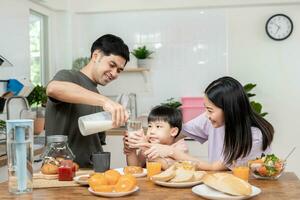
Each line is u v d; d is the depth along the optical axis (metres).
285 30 4.05
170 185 1.46
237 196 1.28
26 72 3.57
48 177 1.58
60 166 1.56
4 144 2.67
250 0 4.01
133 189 1.38
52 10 4.14
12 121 1.38
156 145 1.83
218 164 1.78
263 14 4.10
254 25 4.12
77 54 4.34
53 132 1.90
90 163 1.96
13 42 3.34
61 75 1.92
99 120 1.69
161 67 4.27
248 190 1.28
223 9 4.15
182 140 2.15
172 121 2.21
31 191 1.41
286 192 1.38
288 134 4.14
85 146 1.96
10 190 1.39
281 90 4.12
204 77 4.21
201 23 4.19
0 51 3.13
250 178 1.62
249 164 1.62
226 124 1.78
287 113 4.13
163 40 4.25
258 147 1.79
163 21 4.24
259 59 4.13
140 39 4.28
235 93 1.76
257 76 4.14
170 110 2.24
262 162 1.59
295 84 4.10
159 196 1.34
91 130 1.68
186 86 4.24
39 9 3.86
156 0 4.13
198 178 1.48
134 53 4.16
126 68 4.08
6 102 2.82
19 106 3.37
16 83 3.19
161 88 4.27
